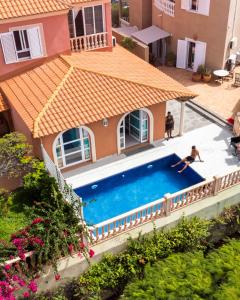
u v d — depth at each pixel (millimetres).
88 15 25641
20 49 23797
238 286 13734
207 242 19859
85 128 21953
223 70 33062
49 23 23672
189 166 23078
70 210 17141
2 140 20562
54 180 19328
